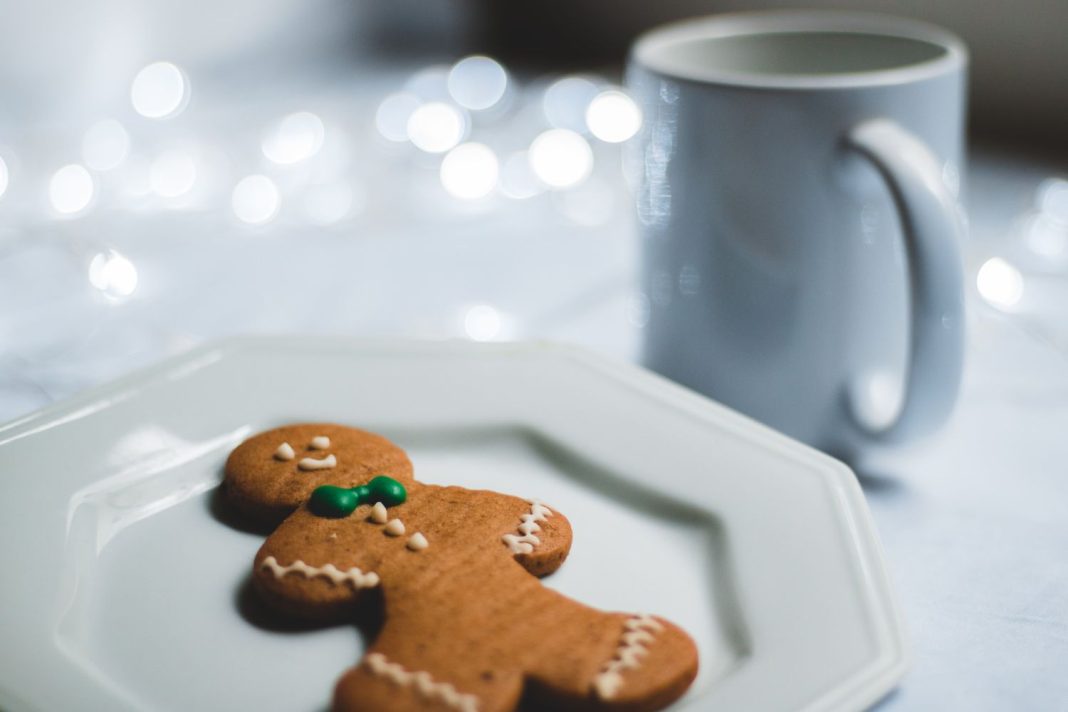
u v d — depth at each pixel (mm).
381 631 349
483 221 624
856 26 494
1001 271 545
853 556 367
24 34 689
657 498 394
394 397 426
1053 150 695
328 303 543
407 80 828
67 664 344
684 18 851
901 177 404
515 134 714
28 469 395
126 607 366
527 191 653
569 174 662
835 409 445
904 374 423
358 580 361
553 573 376
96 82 726
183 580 374
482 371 435
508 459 416
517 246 599
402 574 363
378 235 605
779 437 405
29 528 378
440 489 393
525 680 337
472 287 559
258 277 562
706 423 413
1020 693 361
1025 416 469
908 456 435
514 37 925
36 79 701
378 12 886
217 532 389
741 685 338
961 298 407
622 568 378
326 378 432
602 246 600
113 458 402
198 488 403
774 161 426
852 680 337
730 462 398
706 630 360
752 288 441
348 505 382
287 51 834
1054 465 445
